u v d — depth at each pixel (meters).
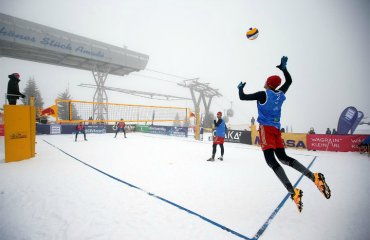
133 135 16.09
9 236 1.79
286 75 2.41
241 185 3.47
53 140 11.43
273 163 2.08
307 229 1.96
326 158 6.73
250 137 10.92
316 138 8.81
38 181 3.54
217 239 1.76
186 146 9.53
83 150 7.55
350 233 1.87
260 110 2.24
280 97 2.21
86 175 4.01
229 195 2.96
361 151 7.64
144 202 2.64
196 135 13.78
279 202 2.70
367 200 2.79
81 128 11.12
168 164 5.23
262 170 4.67
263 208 2.49
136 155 6.59
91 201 2.65
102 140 11.77
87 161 5.48
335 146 8.38
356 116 10.32
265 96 2.17
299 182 3.71
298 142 9.33
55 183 3.44
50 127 15.55
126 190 3.12
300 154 7.68
